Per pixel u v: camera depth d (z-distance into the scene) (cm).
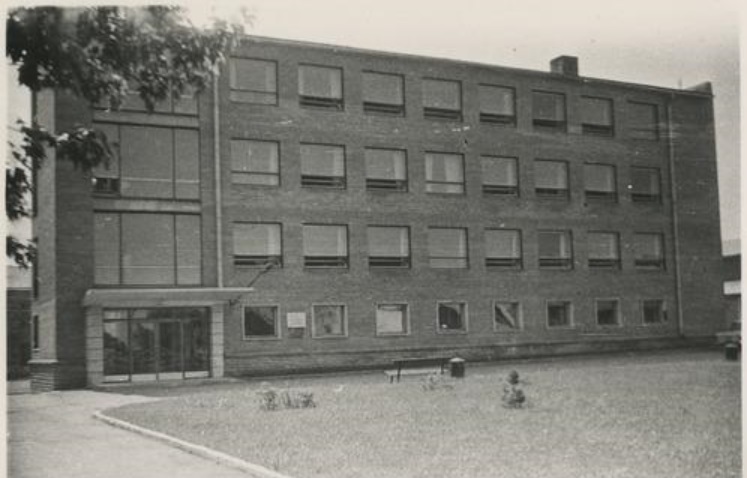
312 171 3231
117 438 1426
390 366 3275
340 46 3278
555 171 3772
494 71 3638
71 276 2727
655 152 4012
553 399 1678
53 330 2709
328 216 3231
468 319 3478
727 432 1209
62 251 2720
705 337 4022
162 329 2853
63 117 2722
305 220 3180
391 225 3366
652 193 4009
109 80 840
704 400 1587
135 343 2808
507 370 2841
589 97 3881
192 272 2925
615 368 2556
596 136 3869
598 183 3878
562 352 3662
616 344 3797
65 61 800
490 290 3541
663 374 2225
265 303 3081
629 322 3856
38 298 2920
